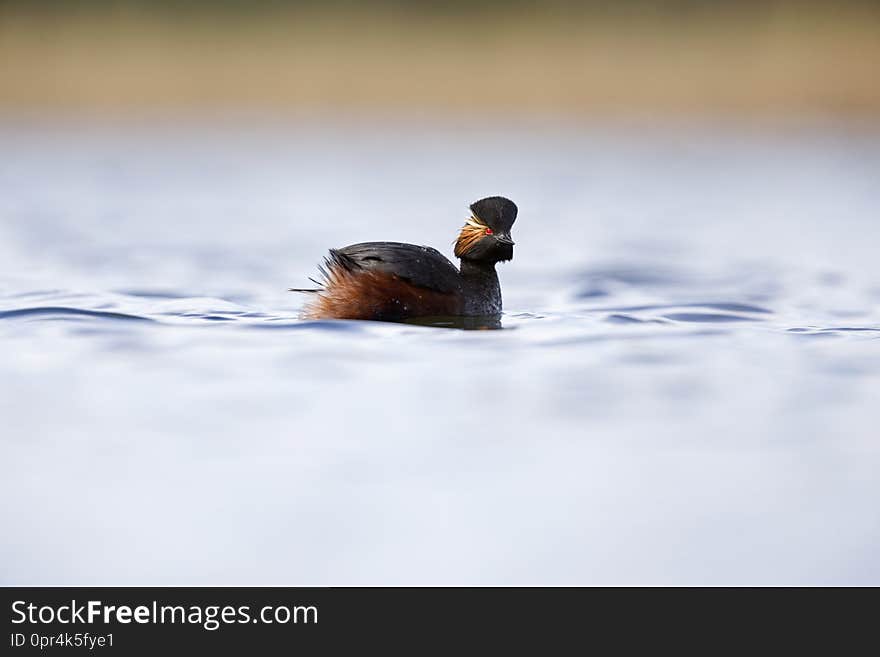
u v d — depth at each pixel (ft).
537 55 258.37
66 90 248.93
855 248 112.16
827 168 185.57
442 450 51.26
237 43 260.01
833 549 43.62
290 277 93.86
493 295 74.79
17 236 116.78
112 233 120.88
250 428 53.31
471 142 224.94
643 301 83.51
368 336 67.87
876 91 247.91
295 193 159.63
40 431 52.90
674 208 146.82
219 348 65.51
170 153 205.26
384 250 72.02
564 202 152.56
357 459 50.19
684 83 252.83
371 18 268.82
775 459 51.03
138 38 260.42
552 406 56.75
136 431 52.95
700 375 62.08
